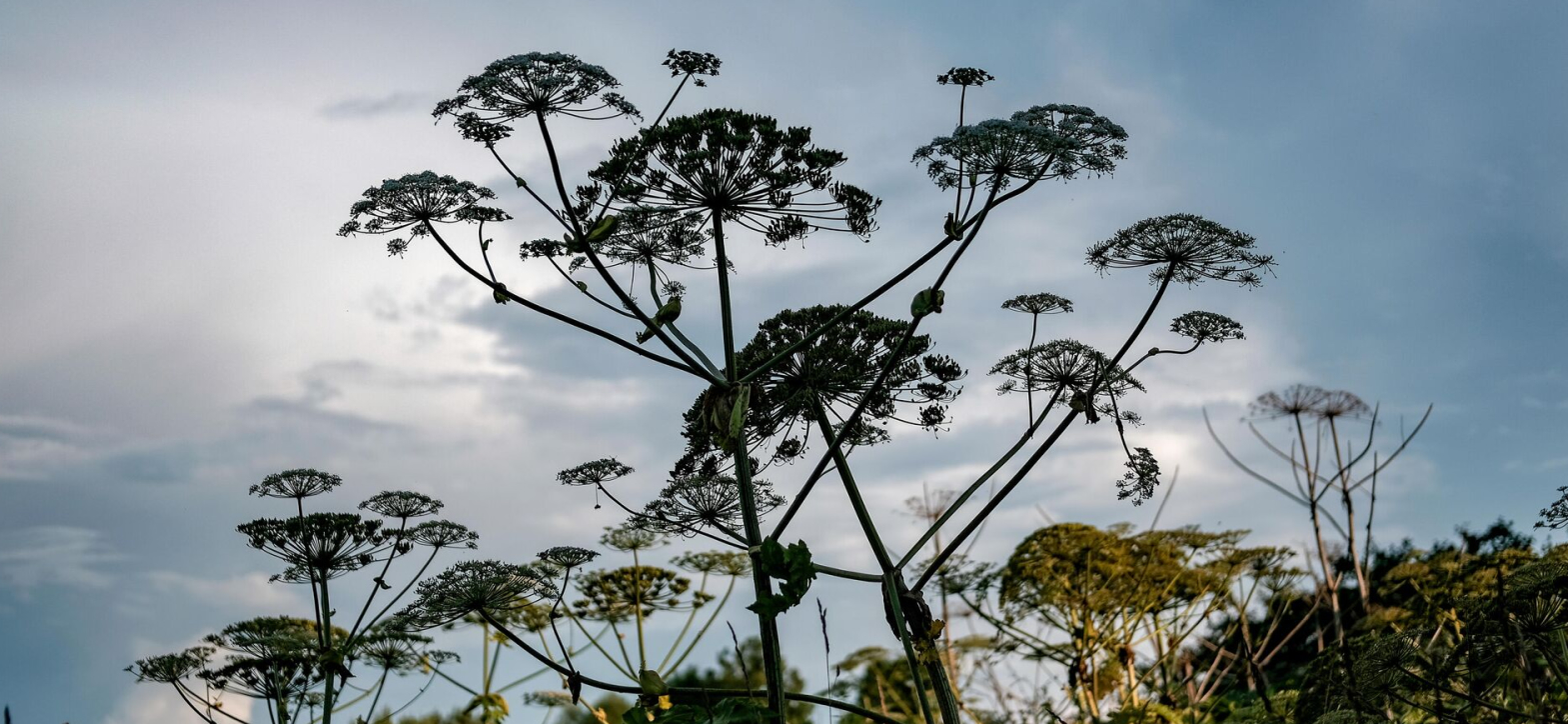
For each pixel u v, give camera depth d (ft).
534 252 21.59
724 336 22.45
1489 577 29.73
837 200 21.97
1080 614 36.17
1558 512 19.74
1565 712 21.84
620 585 32.55
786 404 24.43
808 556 20.80
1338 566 33.55
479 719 31.60
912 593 22.00
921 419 24.50
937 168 21.13
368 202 20.45
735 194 22.04
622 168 21.01
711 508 23.59
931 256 21.25
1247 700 37.04
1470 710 23.57
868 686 40.22
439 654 30.66
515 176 20.63
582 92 19.92
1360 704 23.71
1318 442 30.37
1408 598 36.88
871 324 24.71
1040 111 21.20
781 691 20.88
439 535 28.09
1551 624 21.42
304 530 26.94
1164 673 36.32
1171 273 21.98
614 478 24.04
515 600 23.38
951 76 21.80
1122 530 38.37
